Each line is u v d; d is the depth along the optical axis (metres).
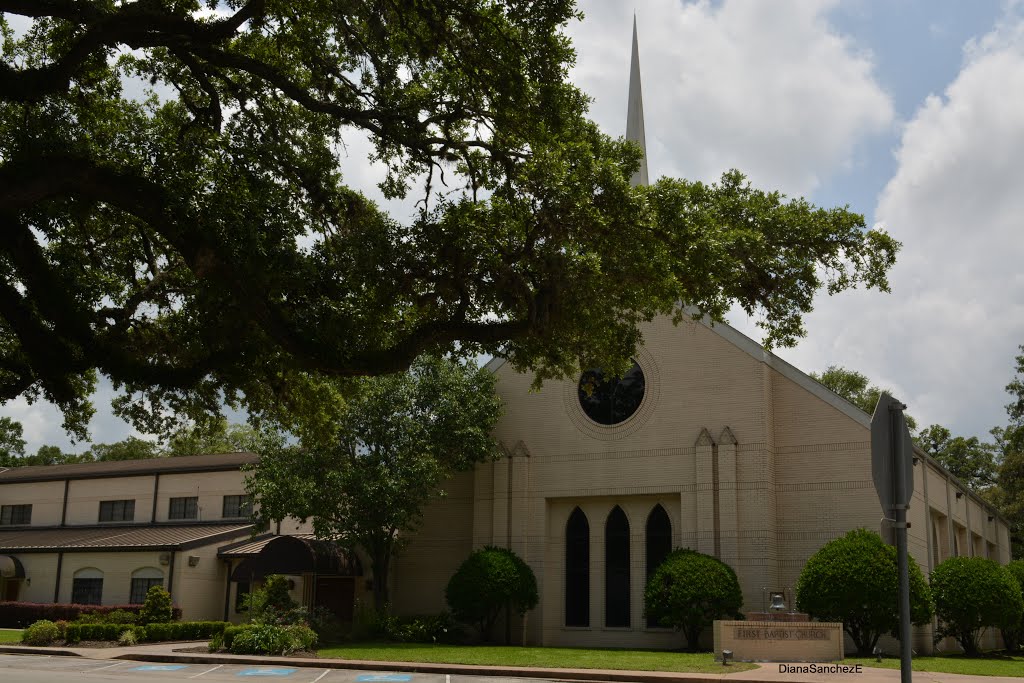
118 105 16.81
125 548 38.53
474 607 30.89
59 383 13.71
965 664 23.94
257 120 16.91
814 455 30.64
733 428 31.16
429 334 14.00
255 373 16.14
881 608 25.72
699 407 31.88
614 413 33.31
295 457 31.94
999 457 64.12
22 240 12.60
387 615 32.56
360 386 20.56
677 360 32.59
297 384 18.98
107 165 13.02
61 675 19.70
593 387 18.92
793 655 24.34
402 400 32.38
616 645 31.73
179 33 13.31
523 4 13.55
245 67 14.38
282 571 32.88
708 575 28.44
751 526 30.11
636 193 15.40
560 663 23.38
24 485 49.09
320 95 16.94
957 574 28.31
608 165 15.34
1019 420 54.09
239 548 39.16
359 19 15.38
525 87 14.23
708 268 15.77
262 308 12.73
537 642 32.34
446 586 33.44
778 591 30.00
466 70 14.65
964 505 39.78
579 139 16.58
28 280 12.79
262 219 13.19
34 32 15.12
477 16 13.82
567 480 33.38
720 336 32.06
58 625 29.70
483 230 14.66
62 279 14.42
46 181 11.91
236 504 43.44
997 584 27.84
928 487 32.91
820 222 17.20
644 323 33.34
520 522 33.47
